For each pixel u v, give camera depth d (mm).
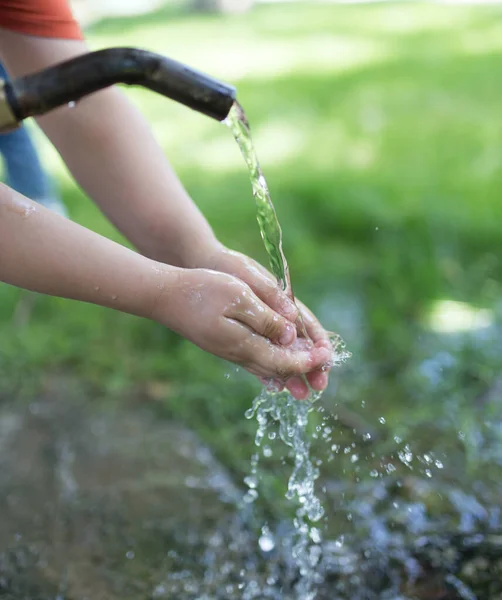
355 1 9938
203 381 2188
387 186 3305
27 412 2113
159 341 2410
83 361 2330
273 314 1168
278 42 7043
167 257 1429
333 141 3996
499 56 5555
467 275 2660
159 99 5137
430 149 3758
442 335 2346
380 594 1480
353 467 1819
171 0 11055
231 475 1852
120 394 2182
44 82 971
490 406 1989
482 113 4266
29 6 1400
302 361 1185
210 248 1360
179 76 986
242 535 1652
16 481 1836
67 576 1548
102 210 1489
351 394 2096
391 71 5395
